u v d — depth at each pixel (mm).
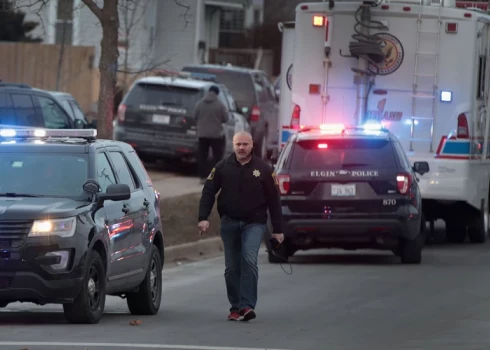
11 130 44312
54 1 149250
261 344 36219
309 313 44531
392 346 36094
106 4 67438
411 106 71188
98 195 41094
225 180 42500
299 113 72562
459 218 74688
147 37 155375
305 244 60312
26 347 34469
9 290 38094
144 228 44875
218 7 186000
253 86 115938
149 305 44969
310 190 59281
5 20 149750
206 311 46125
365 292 50969
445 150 70875
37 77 140250
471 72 70625
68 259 38500
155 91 98375
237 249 43000
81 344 35312
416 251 61781
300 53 72500
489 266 61594
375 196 59031
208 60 172750
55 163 42219
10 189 41406
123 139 98625
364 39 70562
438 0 72812
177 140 97438
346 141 59906
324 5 71812
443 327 40531
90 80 140250
